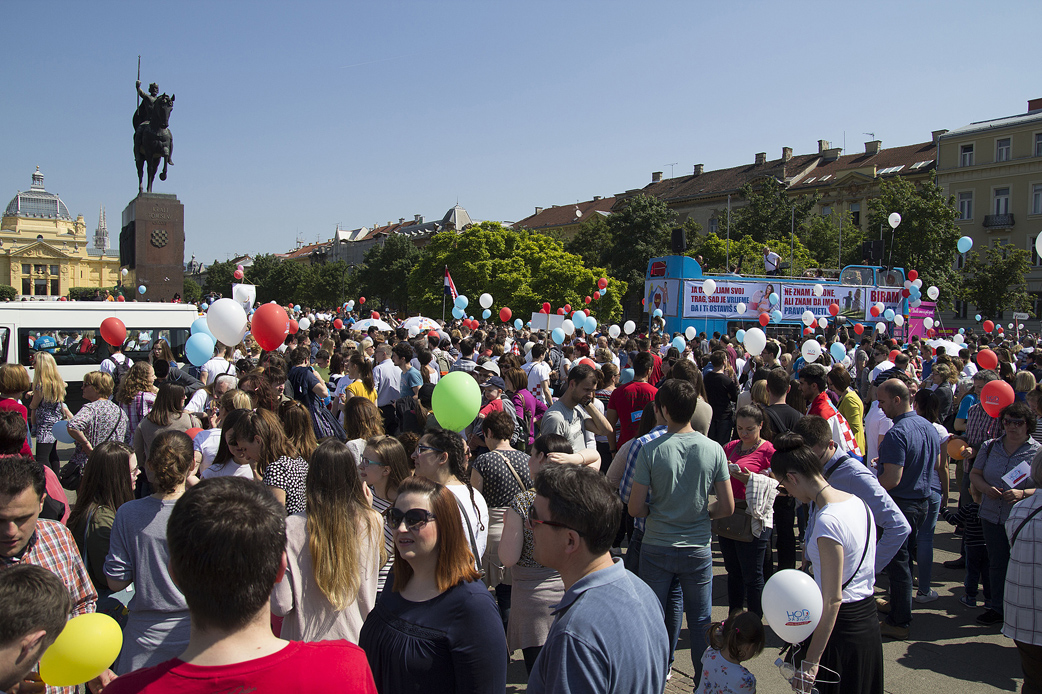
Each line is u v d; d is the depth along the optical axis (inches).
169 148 816.9
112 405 251.0
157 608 125.1
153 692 62.3
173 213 778.2
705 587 159.5
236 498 68.1
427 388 278.7
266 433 161.9
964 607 224.4
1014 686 173.9
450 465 148.3
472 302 2084.2
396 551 101.8
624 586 84.8
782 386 232.5
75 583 121.3
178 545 64.9
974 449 262.4
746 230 2145.7
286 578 115.4
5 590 78.7
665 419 164.9
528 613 151.6
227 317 240.7
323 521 118.0
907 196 1640.0
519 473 168.6
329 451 121.2
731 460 203.8
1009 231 1840.6
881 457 207.0
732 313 870.4
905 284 1037.2
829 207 2329.0
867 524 129.4
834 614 123.0
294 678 64.3
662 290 868.0
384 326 783.1
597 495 85.2
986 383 253.0
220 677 62.9
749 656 140.5
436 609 98.9
